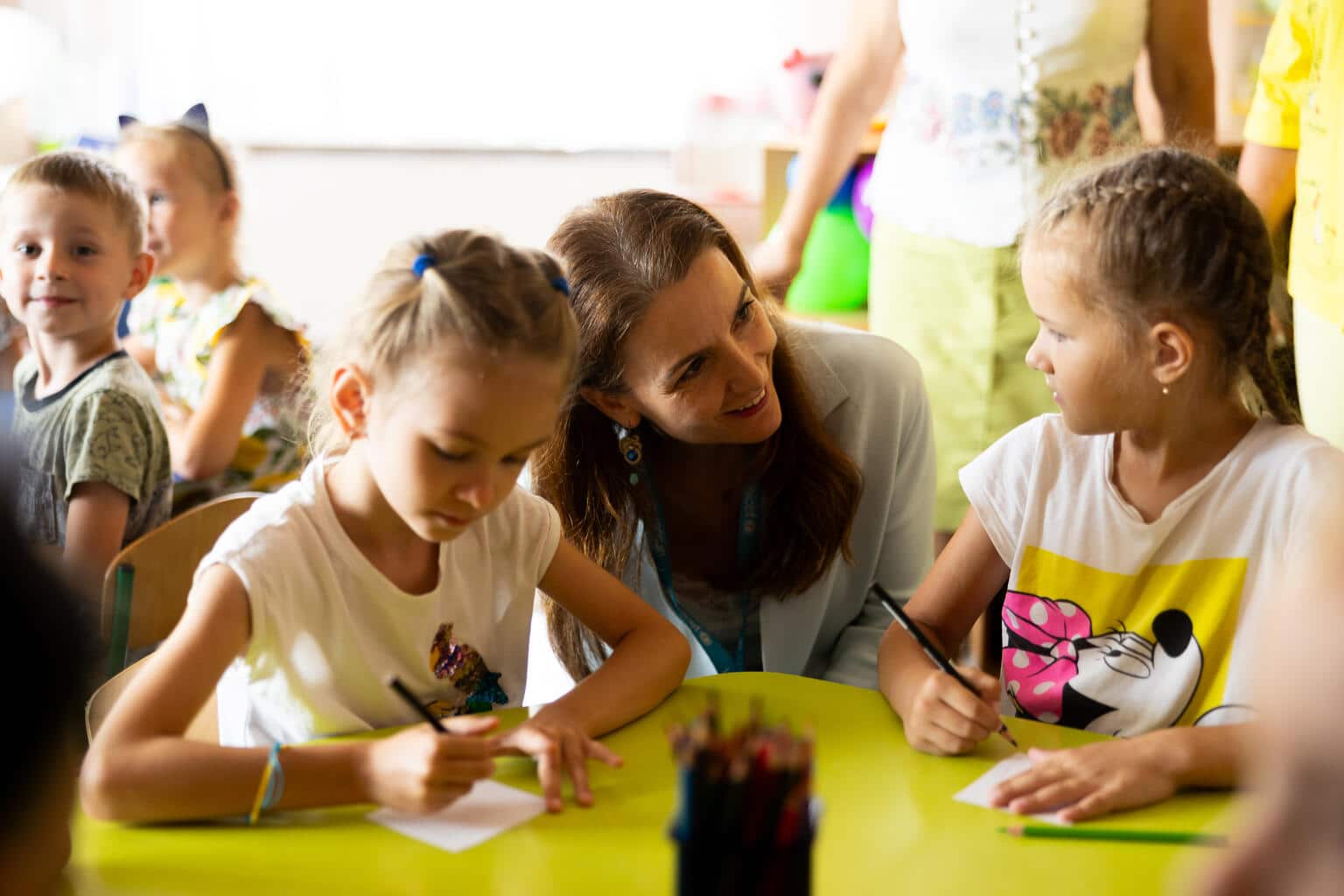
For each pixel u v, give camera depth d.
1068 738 1.01
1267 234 1.10
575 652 1.34
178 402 2.25
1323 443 1.09
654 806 0.90
